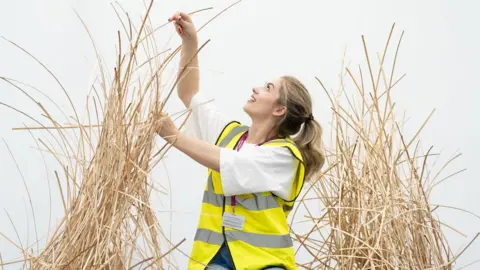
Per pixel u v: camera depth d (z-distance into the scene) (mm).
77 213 2404
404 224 2865
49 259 2414
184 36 2824
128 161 2395
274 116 2781
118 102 2434
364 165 2896
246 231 2564
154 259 2473
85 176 2430
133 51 2453
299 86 2785
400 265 2793
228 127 2803
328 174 2938
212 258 2551
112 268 2389
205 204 2658
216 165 2525
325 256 2949
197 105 2846
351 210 2881
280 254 2566
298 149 2791
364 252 2820
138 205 2447
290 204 2695
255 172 2561
